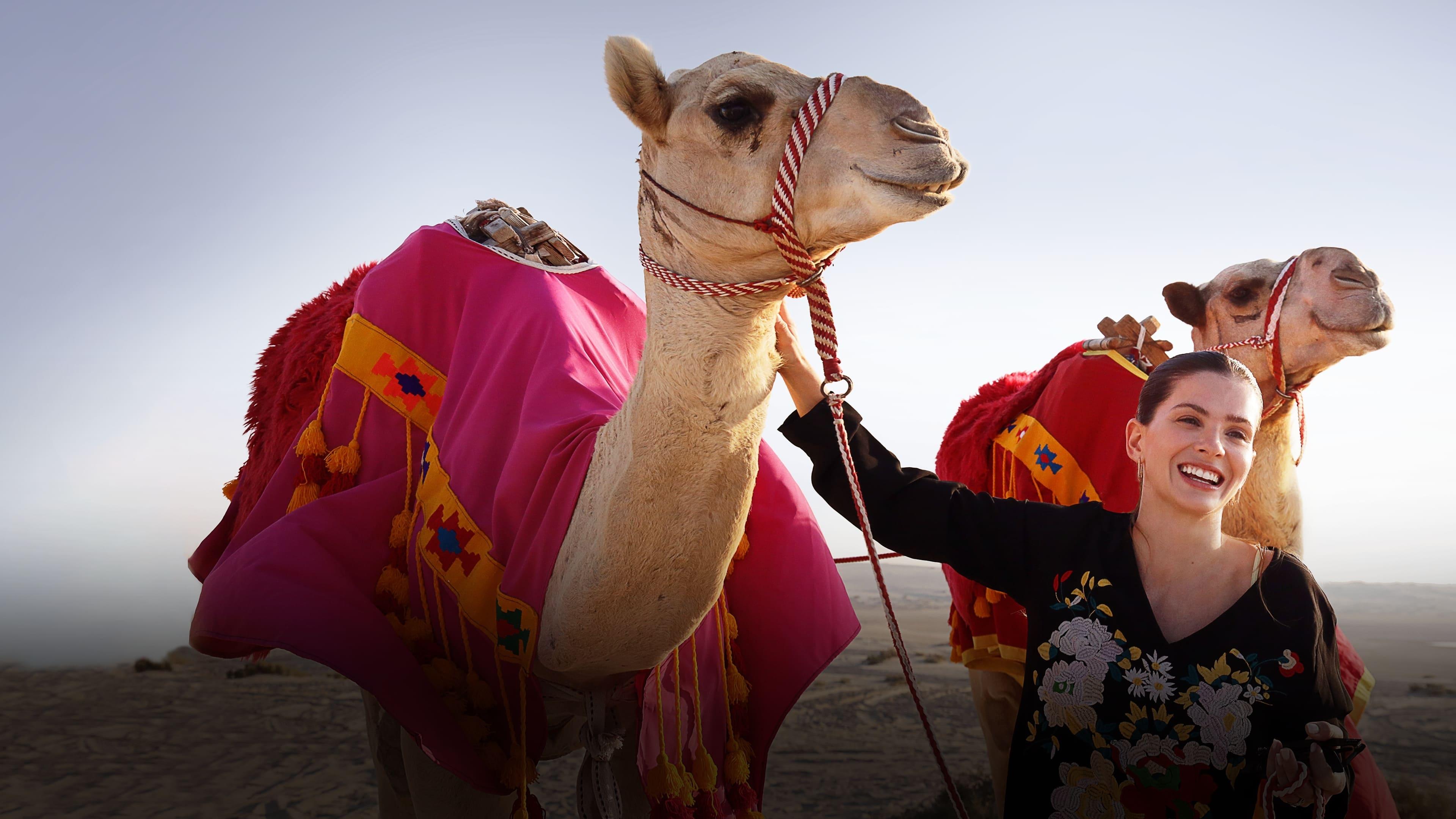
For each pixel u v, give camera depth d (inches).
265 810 256.4
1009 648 175.6
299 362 155.9
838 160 85.8
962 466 210.2
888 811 267.6
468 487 124.6
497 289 146.8
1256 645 90.2
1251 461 95.7
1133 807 92.9
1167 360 105.7
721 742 129.6
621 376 145.8
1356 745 85.9
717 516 101.8
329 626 111.8
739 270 94.2
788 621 133.5
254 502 155.9
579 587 105.5
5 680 473.7
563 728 140.9
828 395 92.7
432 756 111.3
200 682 473.4
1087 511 103.2
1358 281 167.2
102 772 289.9
